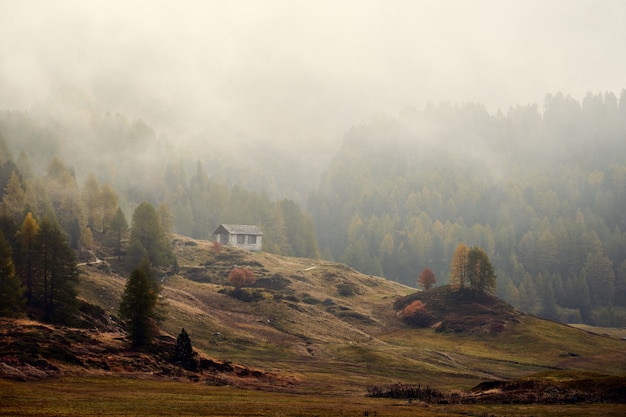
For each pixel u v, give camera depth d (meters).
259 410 49.34
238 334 118.25
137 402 49.56
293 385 76.88
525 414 52.53
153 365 72.44
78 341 75.25
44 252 93.31
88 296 118.69
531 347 125.88
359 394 71.06
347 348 116.50
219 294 151.00
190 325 115.81
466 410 55.41
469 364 112.56
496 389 68.06
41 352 65.88
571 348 124.44
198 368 76.12
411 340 135.62
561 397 61.00
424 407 57.34
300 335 125.19
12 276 85.50
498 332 136.38
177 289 145.62
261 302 144.88
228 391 63.66
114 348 75.81
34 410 41.47
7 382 53.59
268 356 104.88
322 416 47.66
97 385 58.28
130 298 79.94
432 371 101.38
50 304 93.62
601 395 61.06
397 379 91.25
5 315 82.69
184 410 46.84
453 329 141.00
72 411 42.31
